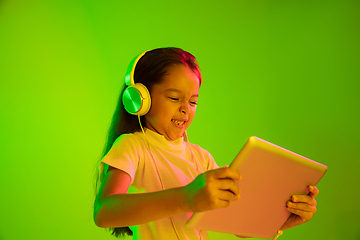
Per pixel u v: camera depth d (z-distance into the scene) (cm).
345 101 214
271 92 218
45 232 210
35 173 216
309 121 214
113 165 65
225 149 215
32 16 226
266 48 221
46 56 224
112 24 224
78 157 217
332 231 204
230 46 222
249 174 54
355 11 217
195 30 223
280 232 74
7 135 219
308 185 65
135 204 53
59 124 220
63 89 222
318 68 217
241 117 217
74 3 225
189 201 49
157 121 77
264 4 222
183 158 80
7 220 211
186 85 75
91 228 208
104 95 220
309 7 220
